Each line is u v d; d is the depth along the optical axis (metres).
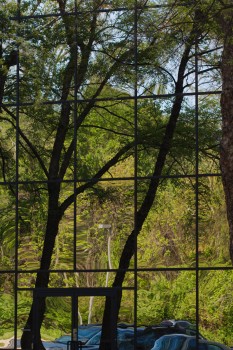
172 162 24.73
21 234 25.72
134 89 25.06
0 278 25.64
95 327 24.67
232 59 17.41
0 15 22.98
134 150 25.05
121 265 24.66
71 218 25.39
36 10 25.64
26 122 26.11
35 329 25.12
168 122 24.88
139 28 24.36
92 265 24.94
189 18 21.42
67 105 25.61
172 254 24.31
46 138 26.00
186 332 23.94
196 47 24.14
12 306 25.42
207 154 24.55
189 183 24.52
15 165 26.16
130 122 25.20
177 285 24.16
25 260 25.53
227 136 17.27
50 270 25.27
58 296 25.12
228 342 23.61
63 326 24.95
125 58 24.89
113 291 24.64
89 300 24.84
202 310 23.91
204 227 24.19
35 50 23.09
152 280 24.39
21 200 25.92
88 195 25.30
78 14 25.38
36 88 24.33
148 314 24.30
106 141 25.36
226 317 23.70
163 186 24.70
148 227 24.61
